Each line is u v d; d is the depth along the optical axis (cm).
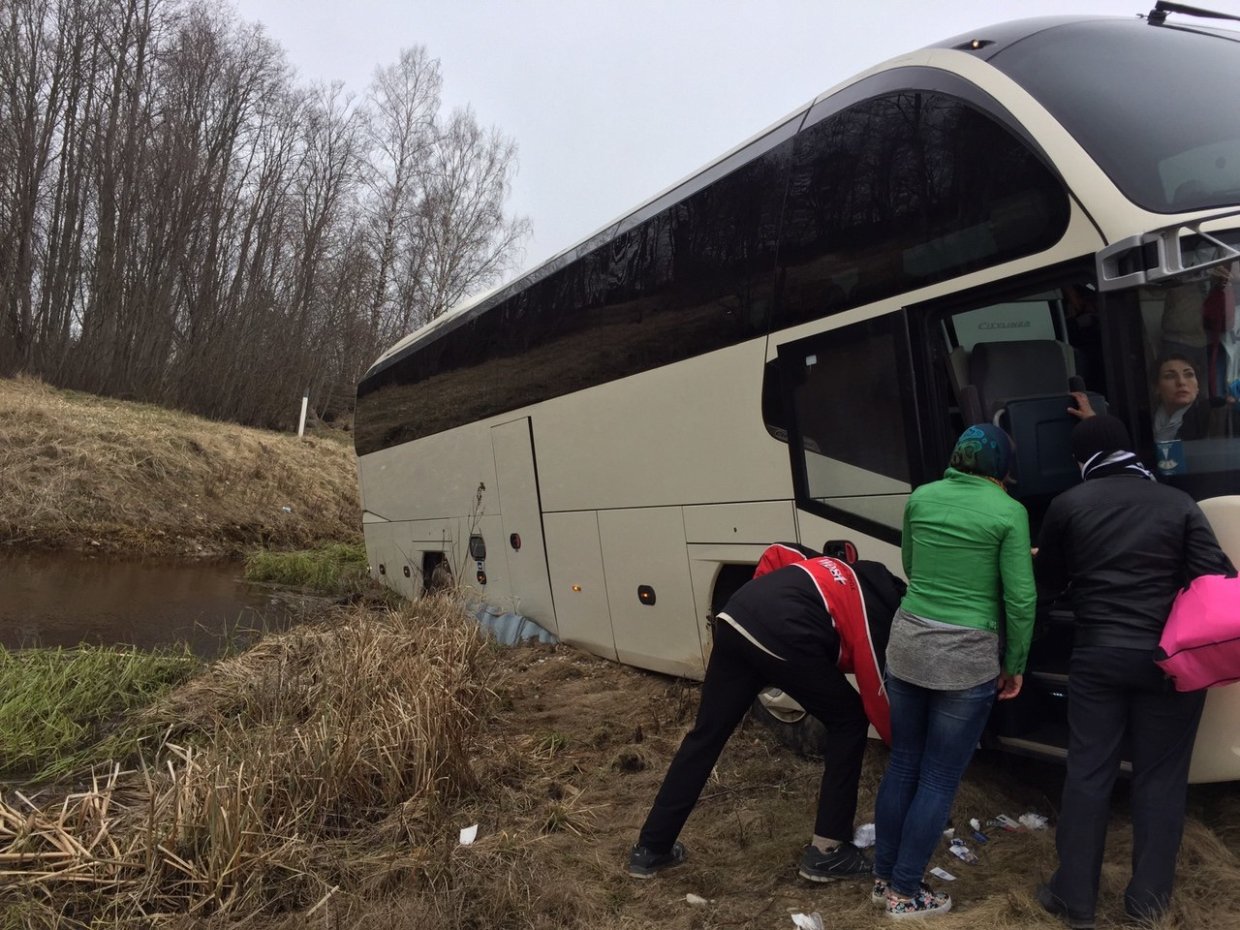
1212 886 316
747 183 525
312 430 3256
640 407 628
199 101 2998
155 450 1719
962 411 391
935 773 314
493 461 879
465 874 362
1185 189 321
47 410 1722
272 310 3203
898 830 328
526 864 372
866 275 431
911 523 325
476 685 569
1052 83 364
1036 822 387
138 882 348
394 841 398
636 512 639
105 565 1366
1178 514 286
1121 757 300
